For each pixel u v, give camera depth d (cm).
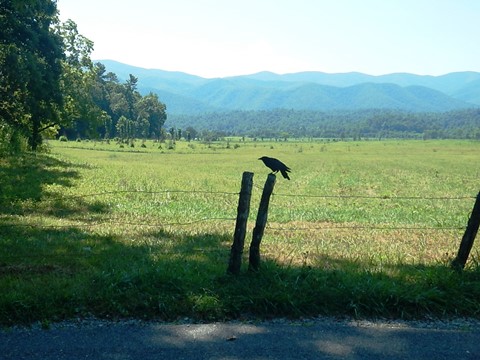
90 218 1489
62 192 2059
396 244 1194
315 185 3447
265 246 1101
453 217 1869
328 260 910
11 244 959
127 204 1870
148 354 486
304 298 617
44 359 473
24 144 4375
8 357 475
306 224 1606
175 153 8606
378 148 13938
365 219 1784
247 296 619
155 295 618
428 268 752
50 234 1112
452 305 624
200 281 662
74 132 12475
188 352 492
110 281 650
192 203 2014
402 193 3084
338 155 9362
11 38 3584
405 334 552
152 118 17112
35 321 564
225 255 927
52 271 752
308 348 508
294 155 9100
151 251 955
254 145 15038
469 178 4466
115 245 1012
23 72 3478
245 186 687
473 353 507
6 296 583
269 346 511
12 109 4169
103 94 14600
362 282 662
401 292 627
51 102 4534
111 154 7181
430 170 5525
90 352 489
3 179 2267
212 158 7219
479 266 735
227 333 543
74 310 587
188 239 1154
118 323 568
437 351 510
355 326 573
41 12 3922
